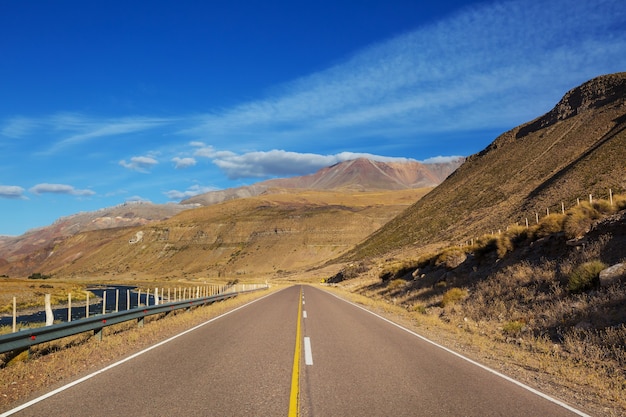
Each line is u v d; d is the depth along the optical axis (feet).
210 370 25.40
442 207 277.23
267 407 18.34
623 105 234.79
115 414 17.44
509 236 70.79
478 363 28.04
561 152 232.94
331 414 17.49
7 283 210.59
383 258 224.53
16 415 17.35
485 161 323.16
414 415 17.47
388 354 30.81
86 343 35.58
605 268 41.09
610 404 19.56
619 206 57.36
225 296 90.63
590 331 32.55
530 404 19.20
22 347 26.55
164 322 50.19
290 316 58.13
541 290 48.11
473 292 61.41
